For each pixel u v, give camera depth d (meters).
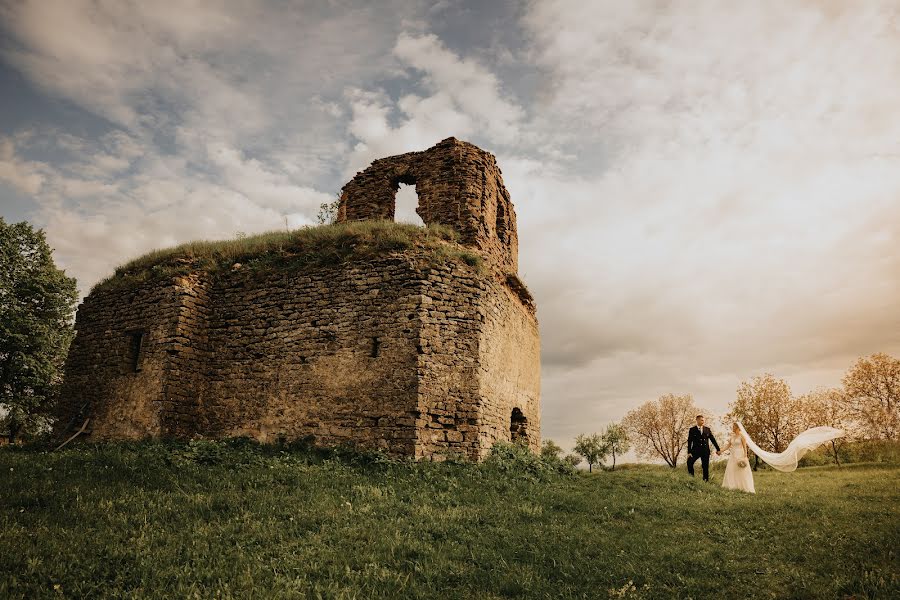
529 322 19.03
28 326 23.91
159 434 13.78
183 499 8.54
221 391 14.72
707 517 8.70
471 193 16.78
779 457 12.19
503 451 13.52
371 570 6.26
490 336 14.47
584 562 6.66
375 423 12.80
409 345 13.08
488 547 7.27
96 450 12.38
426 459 12.32
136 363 15.28
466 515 8.67
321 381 13.66
